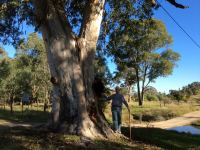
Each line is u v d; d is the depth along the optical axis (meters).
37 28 12.61
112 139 12.18
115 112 13.20
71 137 11.47
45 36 12.57
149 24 18.38
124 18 17.62
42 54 43.03
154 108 53.81
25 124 19.61
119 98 13.28
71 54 12.48
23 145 10.34
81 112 12.23
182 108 57.78
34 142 10.78
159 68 73.38
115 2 17.34
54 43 12.37
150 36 59.41
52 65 12.49
